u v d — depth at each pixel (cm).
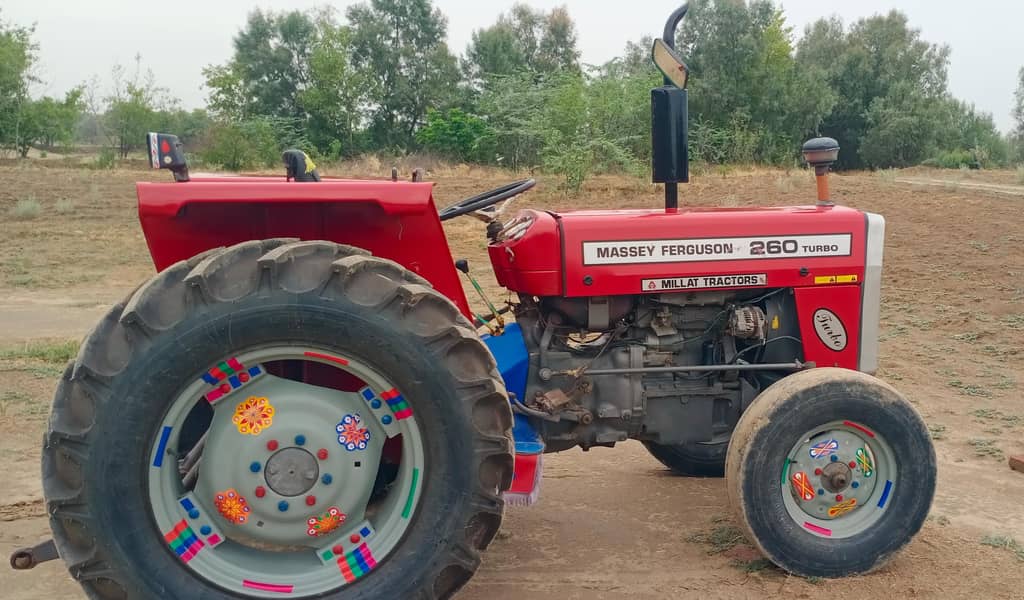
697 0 3309
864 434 360
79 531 284
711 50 3281
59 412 284
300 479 305
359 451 307
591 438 399
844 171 3912
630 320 403
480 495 300
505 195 400
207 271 287
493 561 383
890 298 949
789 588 348
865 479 364
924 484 360
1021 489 462
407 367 292
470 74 4291
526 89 2875
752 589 352
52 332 824
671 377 406
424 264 340
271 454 304
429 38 4059
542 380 392
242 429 303
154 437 287
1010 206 1448
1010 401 619
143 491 287
